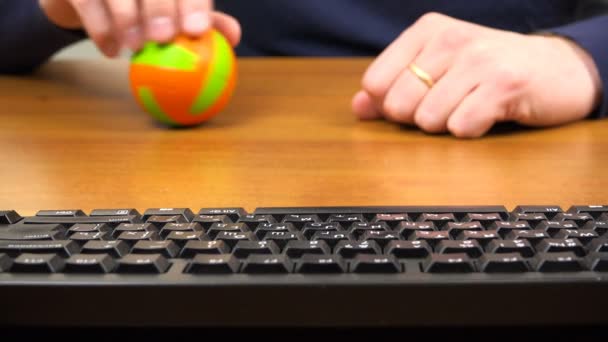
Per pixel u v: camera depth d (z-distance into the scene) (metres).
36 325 0.29
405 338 0.30
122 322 0.29
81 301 0.29
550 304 0.28
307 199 0.44
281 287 0.28
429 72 0.62
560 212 0.35
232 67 0.63
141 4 0.58
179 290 0.29
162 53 0.59
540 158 0.53
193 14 0.59
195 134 0.62
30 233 0.33
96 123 0.65
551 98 0.61
